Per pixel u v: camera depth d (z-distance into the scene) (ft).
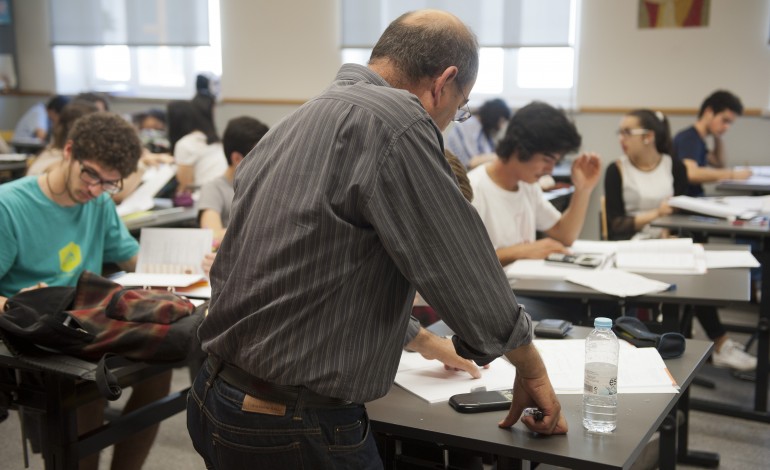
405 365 5.26
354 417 3.95
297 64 21.89
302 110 3.98
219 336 3.99
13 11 24.66
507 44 19.48
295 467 3.88
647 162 12.19
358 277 3.69
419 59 3.96
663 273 8.04
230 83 22.63
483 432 4.17
